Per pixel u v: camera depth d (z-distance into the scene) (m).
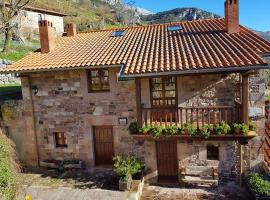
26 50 24.53
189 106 11.16
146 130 10.49
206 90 11.08
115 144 12.27
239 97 10.84
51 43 13.95
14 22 28.22
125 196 10.19
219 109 10.27
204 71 9.39
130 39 14.16
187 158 11.62
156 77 11.00
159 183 11.96
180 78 11.15
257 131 10.88
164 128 10.48
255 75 10.52
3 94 14.61
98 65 10.99
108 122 12.17
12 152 10.58
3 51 22.22
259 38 11.50
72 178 11.97
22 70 11.70
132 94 11.74
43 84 12.51
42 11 33.62
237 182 11.41
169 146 11.88
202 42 12.16
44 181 11.73
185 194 10.94
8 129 13.06
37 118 12.84
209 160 11.44
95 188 11.02
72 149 12.76
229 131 10.02
